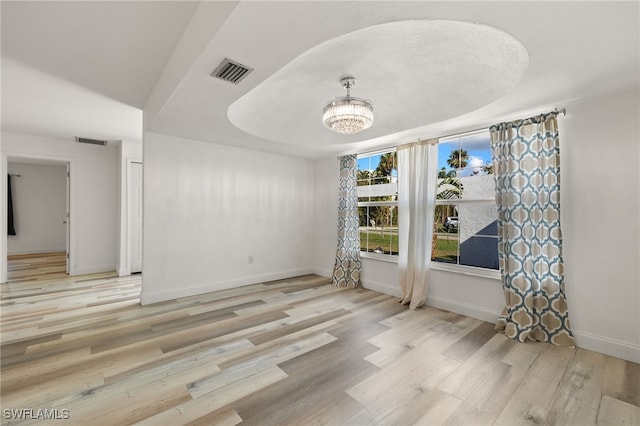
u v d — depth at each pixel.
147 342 2.55
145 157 3.56
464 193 3.45
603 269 2.42
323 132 3.76
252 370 2.13
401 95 2.60
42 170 7.45
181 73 1.97
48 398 1.78
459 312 3.33
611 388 1.94
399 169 3.90
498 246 2.93
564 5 1.30
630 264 2.31
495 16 1.38
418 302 3.48
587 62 1.84
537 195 2.68
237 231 4.40
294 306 3.54
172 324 2.95
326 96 2.71
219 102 2.44
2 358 2.25
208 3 1.54
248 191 4.52
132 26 1.84
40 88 2.76
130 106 3.29
